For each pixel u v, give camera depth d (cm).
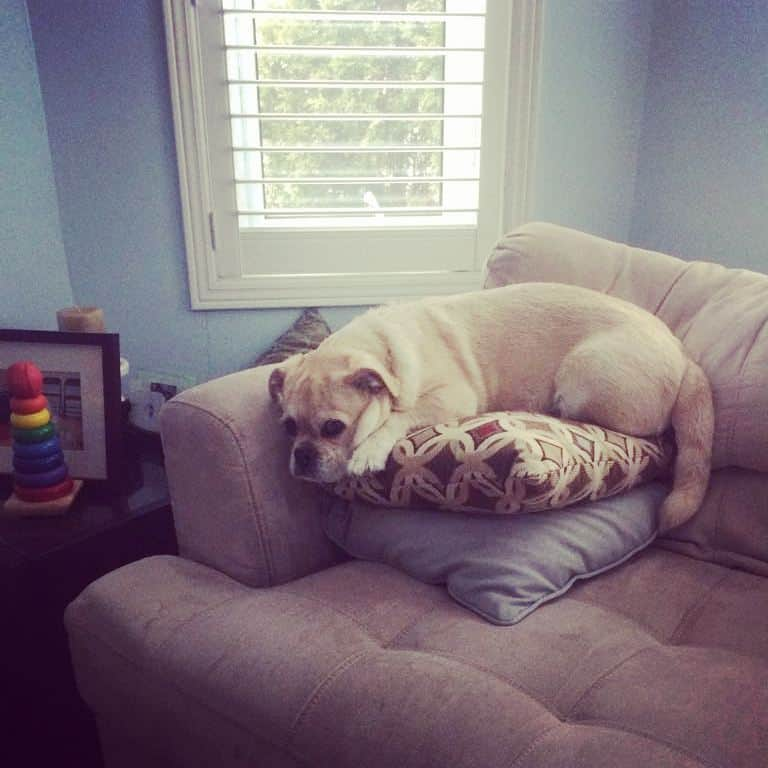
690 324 145
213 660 99
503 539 111
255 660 97
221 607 110
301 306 215
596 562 117
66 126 188
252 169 209
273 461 124
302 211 206
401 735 83
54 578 134
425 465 113
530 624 104
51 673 137
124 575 119
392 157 212
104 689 114
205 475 121
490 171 213
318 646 98
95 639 112
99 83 187
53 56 183
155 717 105
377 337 135
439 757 80
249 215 208
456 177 209
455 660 95
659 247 221
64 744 142
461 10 199
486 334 145
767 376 123
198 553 126
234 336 214
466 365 141
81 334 152
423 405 132
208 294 208
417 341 138
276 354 200
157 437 179
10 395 148
